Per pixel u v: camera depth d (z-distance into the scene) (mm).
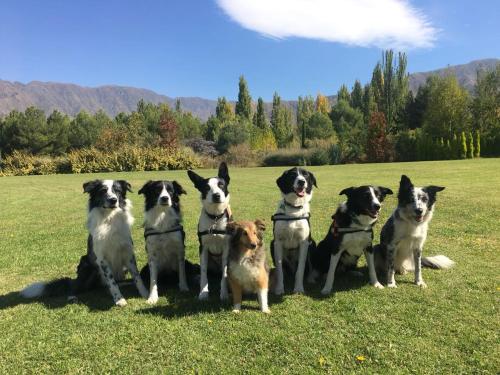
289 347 1498
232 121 25359
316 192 5645
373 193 2070
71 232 3605
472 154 15758
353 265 2367
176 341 1566
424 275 2279
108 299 2062
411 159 16719
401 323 1672
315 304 1917
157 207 2119
